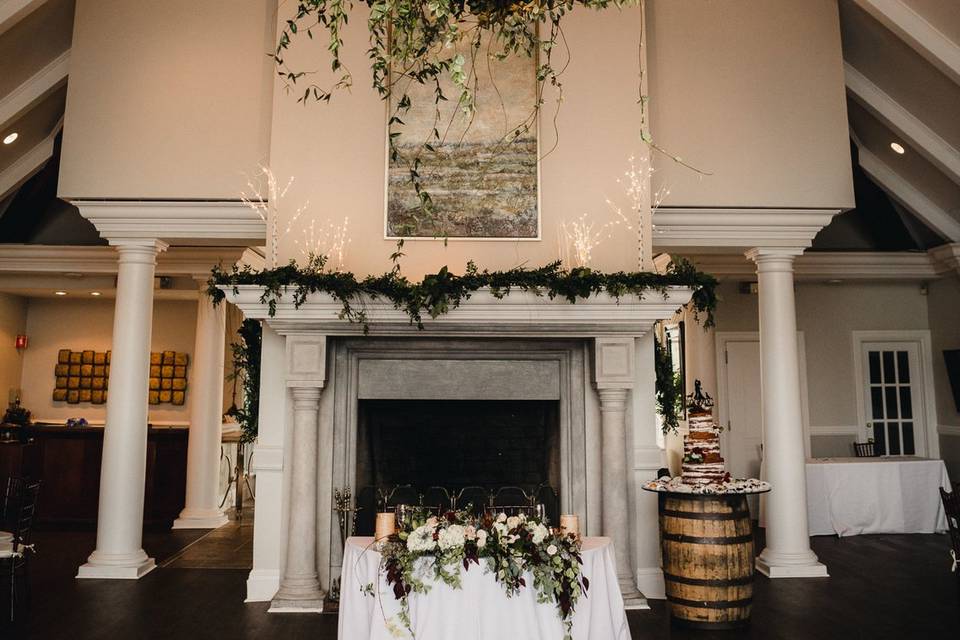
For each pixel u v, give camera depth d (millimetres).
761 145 6215
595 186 5625
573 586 3547
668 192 6098
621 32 5805
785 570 5902
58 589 5520
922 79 6219
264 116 6023
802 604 5121
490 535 3545
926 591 5461
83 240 8102
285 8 5719
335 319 5152
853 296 9453
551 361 5711
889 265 8523
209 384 8469
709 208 6145
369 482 5902
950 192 7332
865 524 7723
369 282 5039
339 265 5480
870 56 6457
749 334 9328
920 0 5559
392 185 5547
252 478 10406
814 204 6180
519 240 5539
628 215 5609
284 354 5523
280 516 5363
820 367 9352
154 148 5988
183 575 6012
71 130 5977
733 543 4574
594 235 5574
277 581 5277
